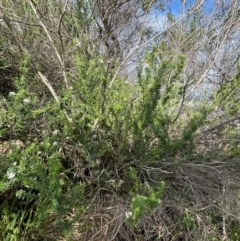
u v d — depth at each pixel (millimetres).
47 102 3025
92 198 2584
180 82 3455
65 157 2832
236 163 2816
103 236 2400
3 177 2162
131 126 2629
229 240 2408
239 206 2576
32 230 2428
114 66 3775
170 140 2631
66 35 3969
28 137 2895
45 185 2104
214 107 2779
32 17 3826
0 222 2438
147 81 2729
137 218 1995
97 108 2689
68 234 2289
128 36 4574
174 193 2604
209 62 3861
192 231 2443
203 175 2715
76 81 3145
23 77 3004
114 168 2734
